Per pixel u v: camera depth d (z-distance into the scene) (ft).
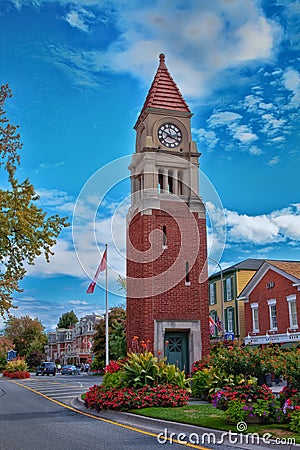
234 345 50.78
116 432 36.06
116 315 151.33
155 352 69.10
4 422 43.83
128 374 52.34
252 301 121.70
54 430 37.70
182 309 71.51
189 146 77.77
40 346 282.97
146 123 77.66
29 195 49.96
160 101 78.38
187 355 71.67
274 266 112.98
